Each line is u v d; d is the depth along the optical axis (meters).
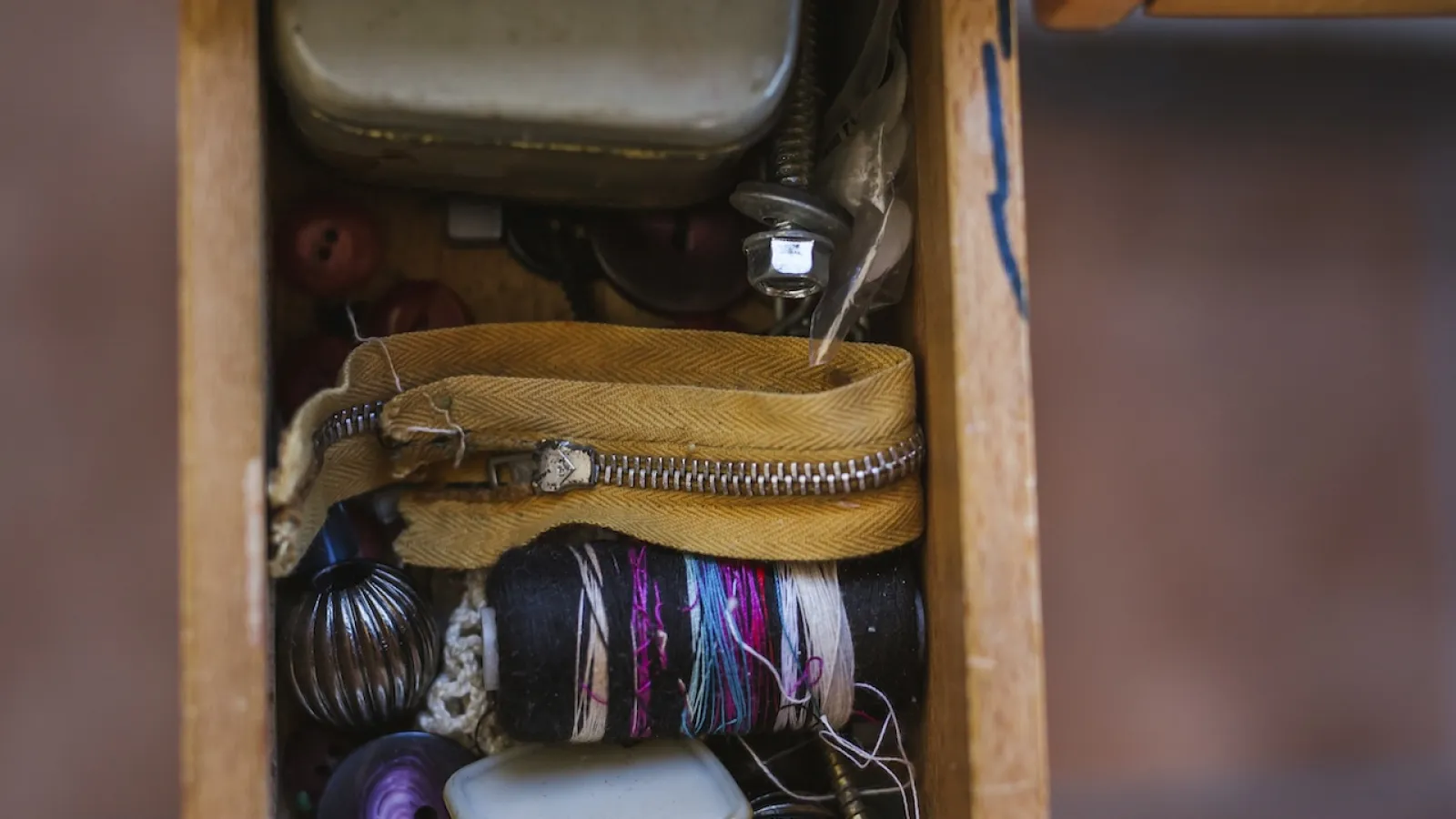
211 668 0.39
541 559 0.46
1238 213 0.75
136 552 0.67
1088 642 0.73
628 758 0.48
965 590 0.43
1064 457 0.73
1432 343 0.76
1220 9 0.60
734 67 0.43
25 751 0.65
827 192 0.51
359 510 0.52
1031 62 0.73
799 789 0.53
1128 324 0.74
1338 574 0.75
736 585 0.46
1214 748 0.73
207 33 0.41
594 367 0.50
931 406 0.47
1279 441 0.75
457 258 0.55
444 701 0.47
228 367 0.40
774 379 0.51
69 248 0.67
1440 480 0.76
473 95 0.42
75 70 0.68
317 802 0.49
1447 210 0.77
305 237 0.50
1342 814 0.74
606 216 0.56
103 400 0.67
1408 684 0.75
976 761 0.43
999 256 0.44
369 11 0.41
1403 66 0.77
